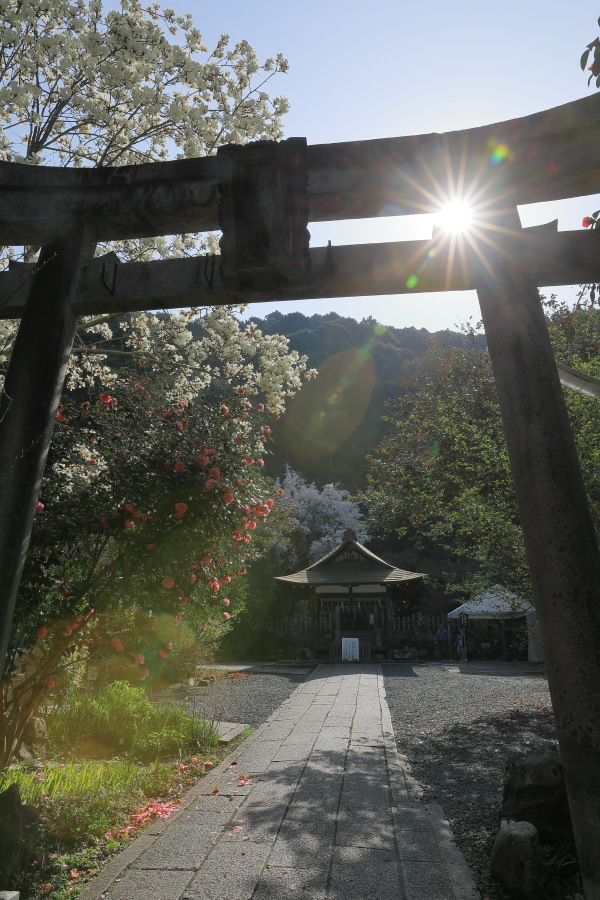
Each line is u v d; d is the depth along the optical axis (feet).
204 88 22.33
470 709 34.73
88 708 23.58
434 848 13.51
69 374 25.57
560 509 8.54
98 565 19.02
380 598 77.41
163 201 10.89
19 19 19.24
